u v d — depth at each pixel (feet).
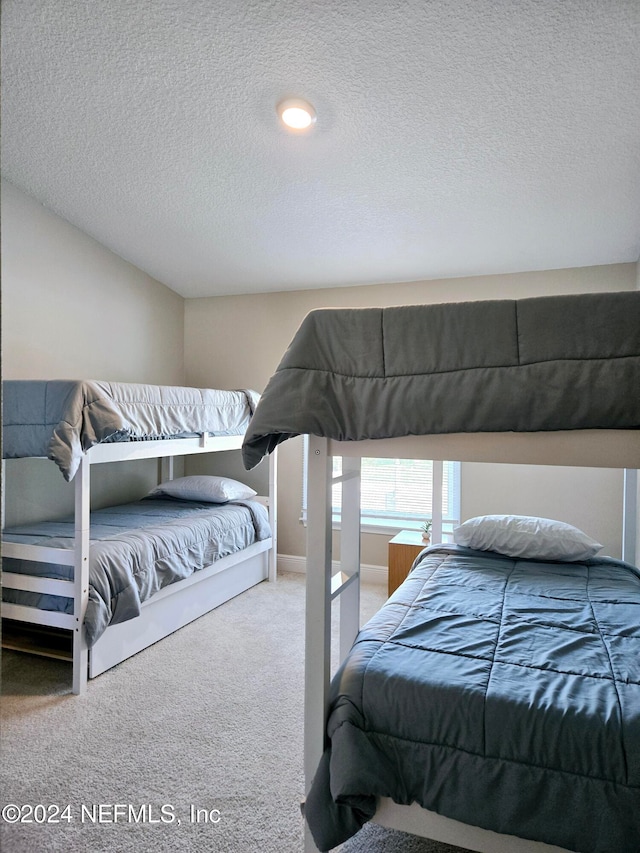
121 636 9.49
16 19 6.89
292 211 10.94
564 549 9.20
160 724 7.65
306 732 5.34
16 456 8.45
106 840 5.63
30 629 10.09
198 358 16.03
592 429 4.70
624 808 4.17
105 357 13.17
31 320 11.23
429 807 4.65
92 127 8.85
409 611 6.88
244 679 8.93
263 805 6.12
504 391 4.75
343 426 5.16
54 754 6.97
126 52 7.24
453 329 4.91
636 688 4.96
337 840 4.75
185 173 9.96
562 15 6.05
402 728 4.86
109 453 9.45
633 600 7.31
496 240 11.34
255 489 15.60
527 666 5.38
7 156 9.77
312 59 7.00
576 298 4.66
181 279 14.80
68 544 9.10
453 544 10.45
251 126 8.48
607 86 6.95
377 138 8.44
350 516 7.54
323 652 5.32
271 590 13.53
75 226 12.22
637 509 10.76
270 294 15.29
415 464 14.08
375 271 13.42
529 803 4.38
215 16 6.53
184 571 10.69
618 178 8.84
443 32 6.40
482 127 7.95
